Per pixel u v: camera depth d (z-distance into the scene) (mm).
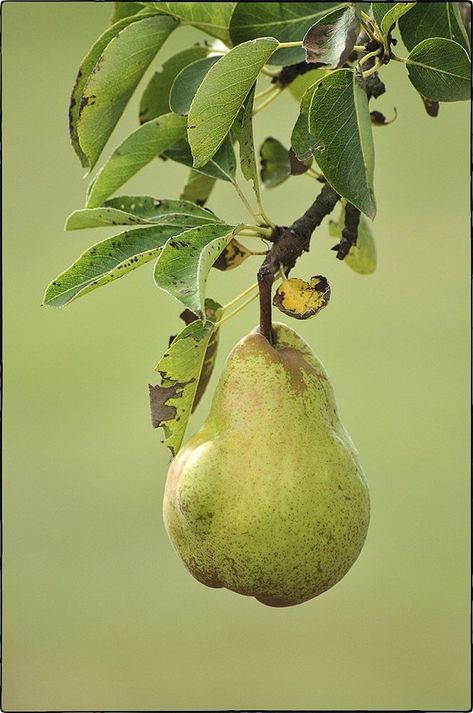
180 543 1185
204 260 1131
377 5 1175
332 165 1152
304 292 1171
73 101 1215
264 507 1161
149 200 1214
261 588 1172
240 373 1177
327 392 1188
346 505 1172
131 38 1201
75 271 1168
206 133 1166
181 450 1185
